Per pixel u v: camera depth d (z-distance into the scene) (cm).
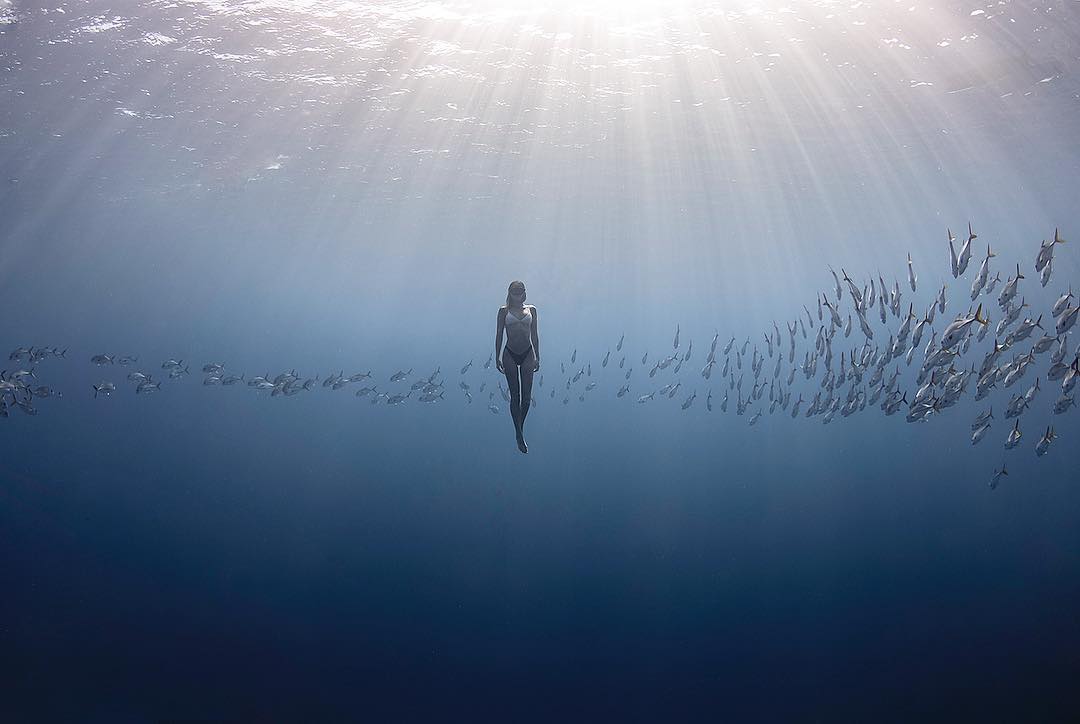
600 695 866
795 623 1057
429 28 1473
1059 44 1502
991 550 1346
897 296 946
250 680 896
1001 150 2395
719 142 2158
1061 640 933
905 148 2306
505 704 847
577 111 1895
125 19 1397
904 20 1401
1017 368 882
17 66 1578
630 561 1380
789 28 1447
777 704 828
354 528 1639
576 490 2091
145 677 898
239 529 1622
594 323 10425
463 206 3053
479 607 1150
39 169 2450
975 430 941
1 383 1277
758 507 1825
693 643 1007
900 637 981
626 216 3250
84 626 1052
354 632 1049
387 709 833
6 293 6325
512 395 734
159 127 1998
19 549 1431
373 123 1981
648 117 1938
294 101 1819
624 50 1557
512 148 2214
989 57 1570
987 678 845
